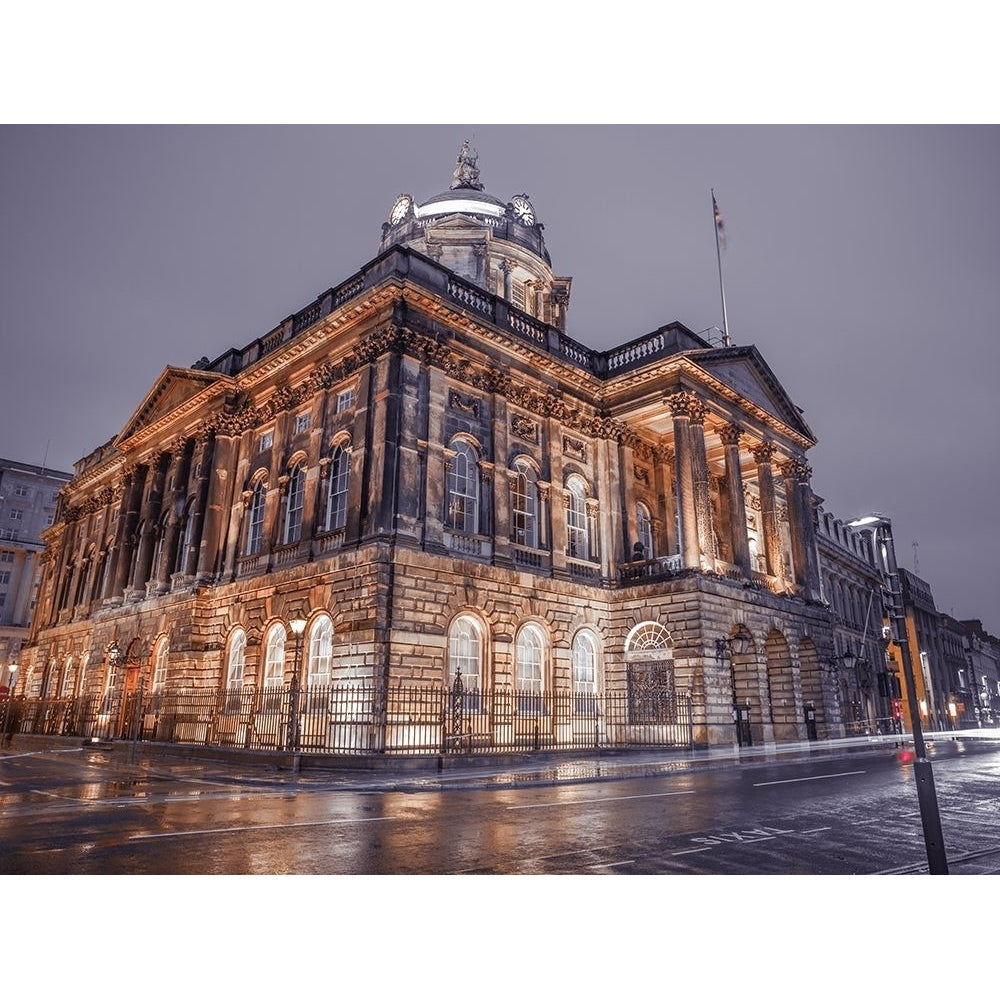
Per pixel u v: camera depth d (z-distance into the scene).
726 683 29.84
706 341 35.91
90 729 36.72
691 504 31.64
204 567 32.53
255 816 12.58
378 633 23.75
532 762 23.41
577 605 31.27
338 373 29.30
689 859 9.30
